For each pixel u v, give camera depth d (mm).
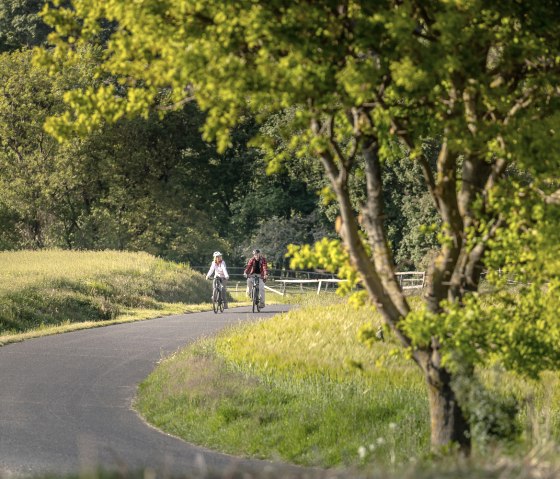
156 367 60969
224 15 27672
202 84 28031
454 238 32688
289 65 27641
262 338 64938
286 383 49875
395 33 27078
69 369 60094
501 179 32188
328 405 44000
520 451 25641
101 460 34219
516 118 29891
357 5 29219
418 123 32875
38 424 42500
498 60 32125
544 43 30125
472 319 30984
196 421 44219
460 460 21844
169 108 31250
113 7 29453
